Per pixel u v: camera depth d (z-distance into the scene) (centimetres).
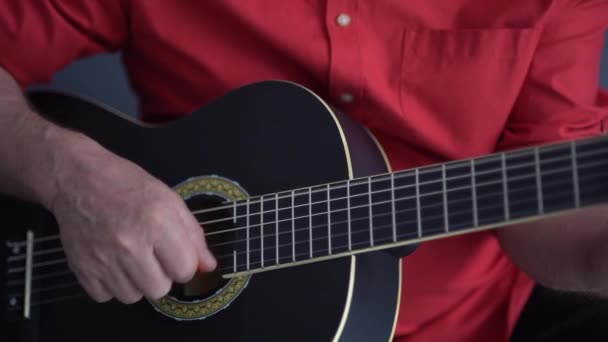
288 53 125
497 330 128
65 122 129
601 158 97
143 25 131
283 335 112
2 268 124
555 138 123
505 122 124
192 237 113
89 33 134
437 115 123
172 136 123
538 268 118
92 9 132
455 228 104
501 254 127
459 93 122
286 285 113
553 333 124
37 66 134
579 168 97
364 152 117
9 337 124
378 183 108
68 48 134
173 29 130
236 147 120
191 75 131
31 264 124
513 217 101
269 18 125
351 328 111
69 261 117
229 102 121
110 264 114
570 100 123
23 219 124
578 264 113
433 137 123
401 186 107
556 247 116
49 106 131
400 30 123
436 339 127
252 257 114
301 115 117
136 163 124
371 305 113
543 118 123
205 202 119
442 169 104
